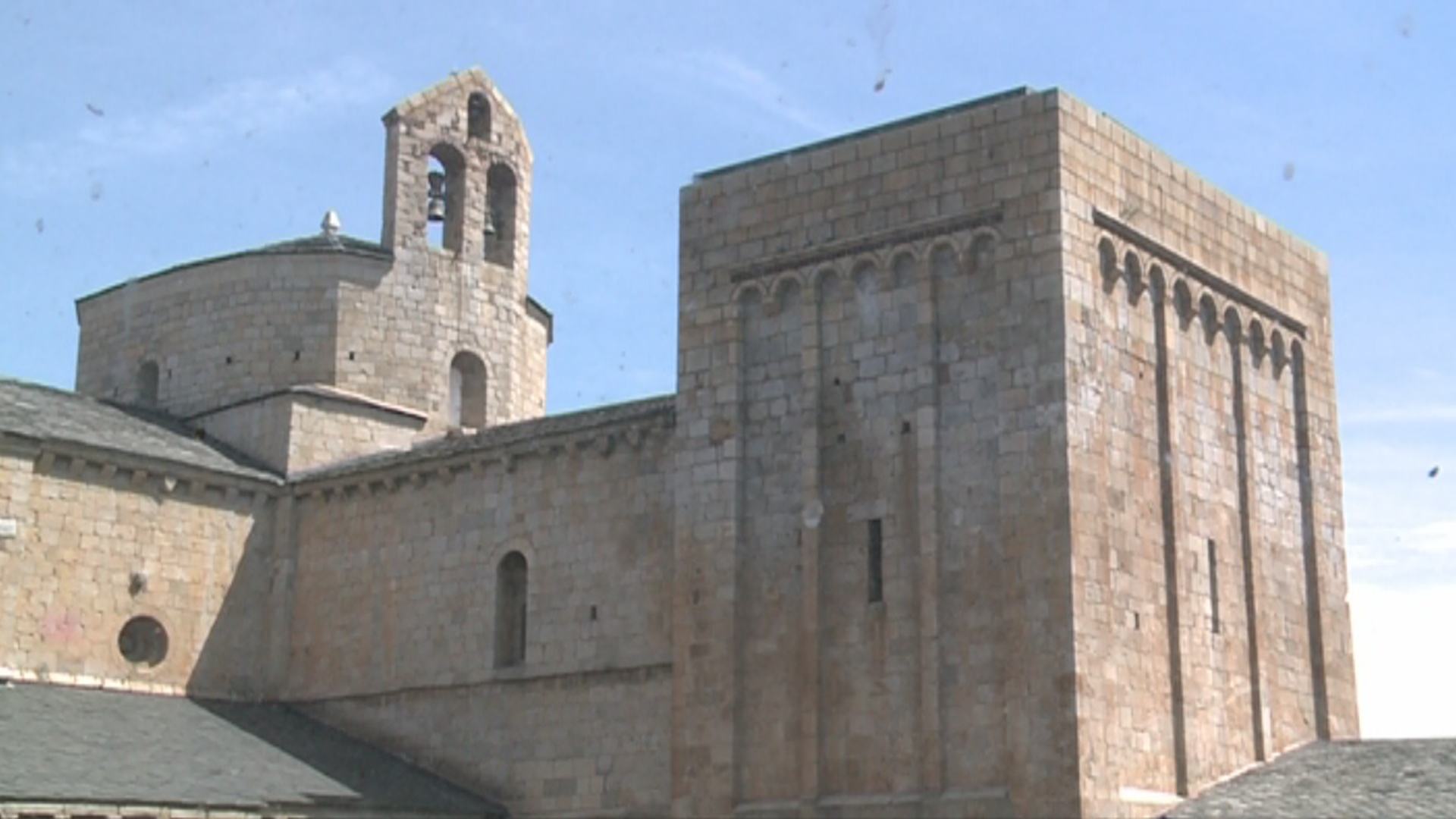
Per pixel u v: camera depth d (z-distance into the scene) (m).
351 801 40.16
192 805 37.50
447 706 44.44
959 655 35.94
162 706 44.62
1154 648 37.09
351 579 47.12
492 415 54.16
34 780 36.62
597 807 41.09
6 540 43.44
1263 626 40.94
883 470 37.81
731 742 38.12
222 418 50.91
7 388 48.06
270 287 52.66
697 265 41.31
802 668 37.75
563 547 43.34
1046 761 34.41
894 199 38.81
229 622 47.34
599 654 42.00
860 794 36.47
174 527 46.69
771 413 39.59
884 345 38.34
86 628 44.62
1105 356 37.31
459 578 45.09
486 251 55.69
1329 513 44.16
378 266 53.03
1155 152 40.09
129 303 54.88
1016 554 35.69
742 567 39.12
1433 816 32.88
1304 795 35.94
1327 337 45.44
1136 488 37.50
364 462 47.78
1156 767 36.34
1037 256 36.72
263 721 45.66
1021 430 36.19
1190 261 40.56
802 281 39.75
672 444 41.84
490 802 42.84
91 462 45.22
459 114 55.06
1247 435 41.72
